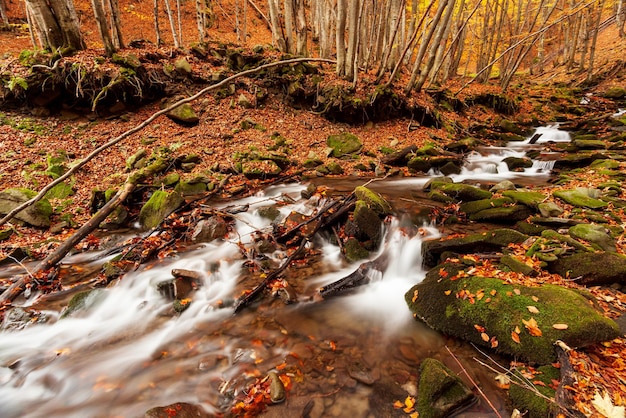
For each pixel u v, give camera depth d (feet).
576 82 73.61
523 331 10.27
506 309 11.02
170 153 32.81
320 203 24.88
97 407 9.92
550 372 9.15
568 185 25.98
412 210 22.38
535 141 46.68
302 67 45.65
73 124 34.47
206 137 37.04
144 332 13.46
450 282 13.30
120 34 40.65
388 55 44.68
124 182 27.96
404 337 12.35
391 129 46.34
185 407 9.38
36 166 27.55
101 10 35.42
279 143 38.55
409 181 31.86
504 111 59.93
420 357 11.30
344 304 14.94
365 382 10.31
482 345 11.05
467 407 8.95
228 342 12.62
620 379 8.52
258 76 44.57
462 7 59.11
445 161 35.60
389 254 18.06
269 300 15.23
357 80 45.83
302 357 11.60
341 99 43.14
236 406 9.59
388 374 10.61
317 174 34.01
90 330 13.65
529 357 9.84
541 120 58.34
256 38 71.56
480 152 41.55
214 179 30.50
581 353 9.39
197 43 45.73
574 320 9.88
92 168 29.43
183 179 29.45
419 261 17.75
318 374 10.77
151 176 28.84
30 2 33.35
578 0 76.07
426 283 14.17
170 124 37.83
